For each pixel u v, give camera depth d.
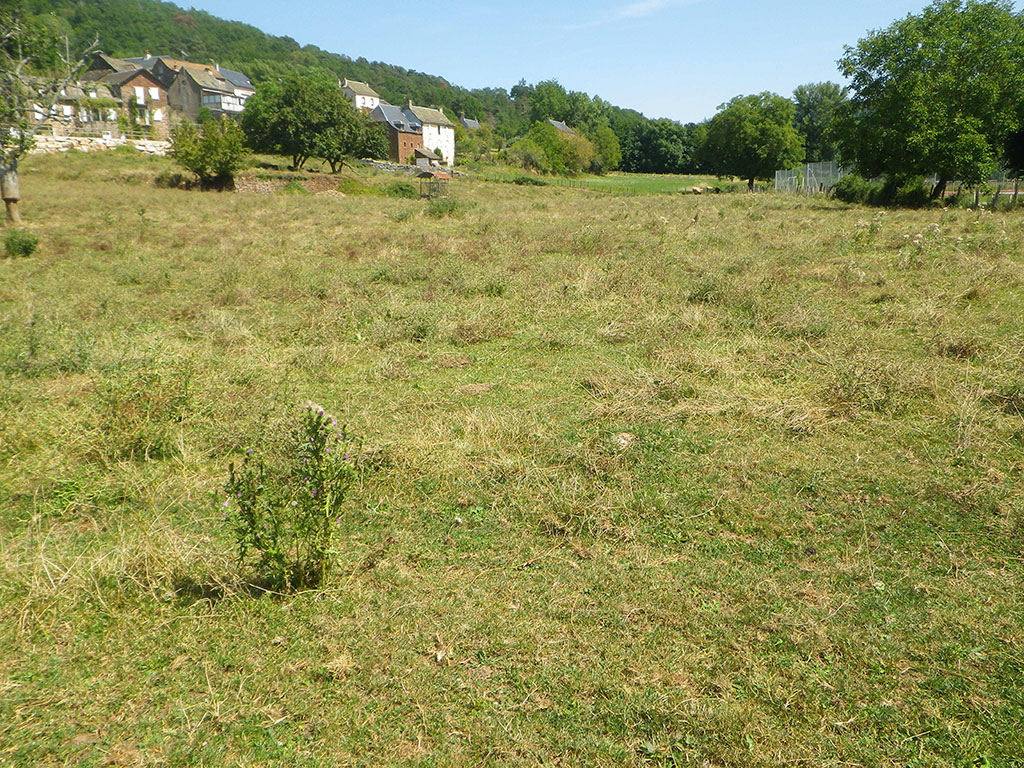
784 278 10.92
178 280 12.26
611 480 4.71
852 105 30.84
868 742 2.59
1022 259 11.90
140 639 3.23
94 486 4.78
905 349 7.22
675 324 8.30
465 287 10.81
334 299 10.30
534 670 3.00
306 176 43.28
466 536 4.11
